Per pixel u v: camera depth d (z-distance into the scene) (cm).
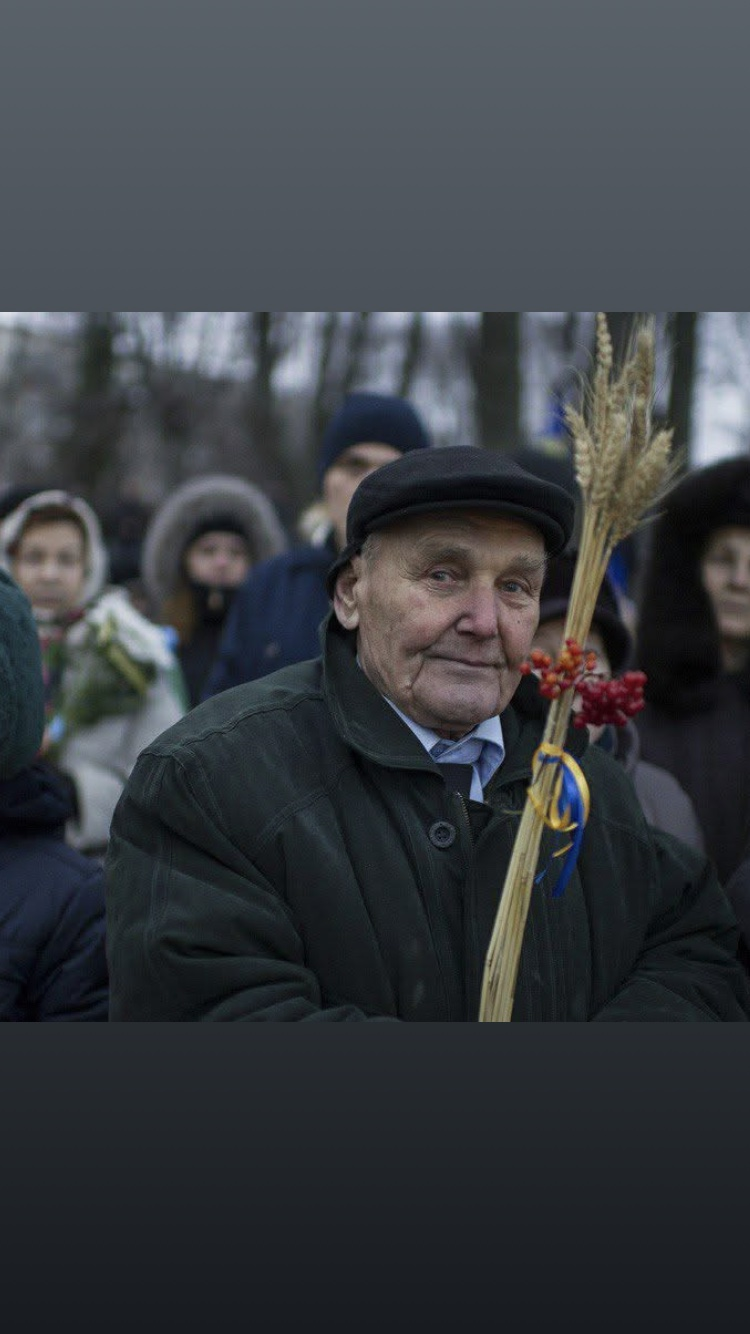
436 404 1725
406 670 169
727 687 288
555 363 979
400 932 167
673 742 286
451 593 167
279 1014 159
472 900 170
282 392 1942
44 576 365
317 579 377
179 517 478
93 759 353
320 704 180
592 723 158
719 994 187
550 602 231
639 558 353
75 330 1838
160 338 1836
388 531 169
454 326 1686
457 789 177
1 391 1875
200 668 471
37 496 380
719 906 198
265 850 168
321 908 167
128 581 593
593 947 180
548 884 178
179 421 1827
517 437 907
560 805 162
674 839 202
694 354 604
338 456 373
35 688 208
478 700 168
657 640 289
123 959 168
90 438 1794
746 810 275
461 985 169
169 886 168
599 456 160
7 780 210
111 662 357
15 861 210
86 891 210
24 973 205
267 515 483
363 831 171
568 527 170
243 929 164
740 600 290
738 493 288
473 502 162
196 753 172
